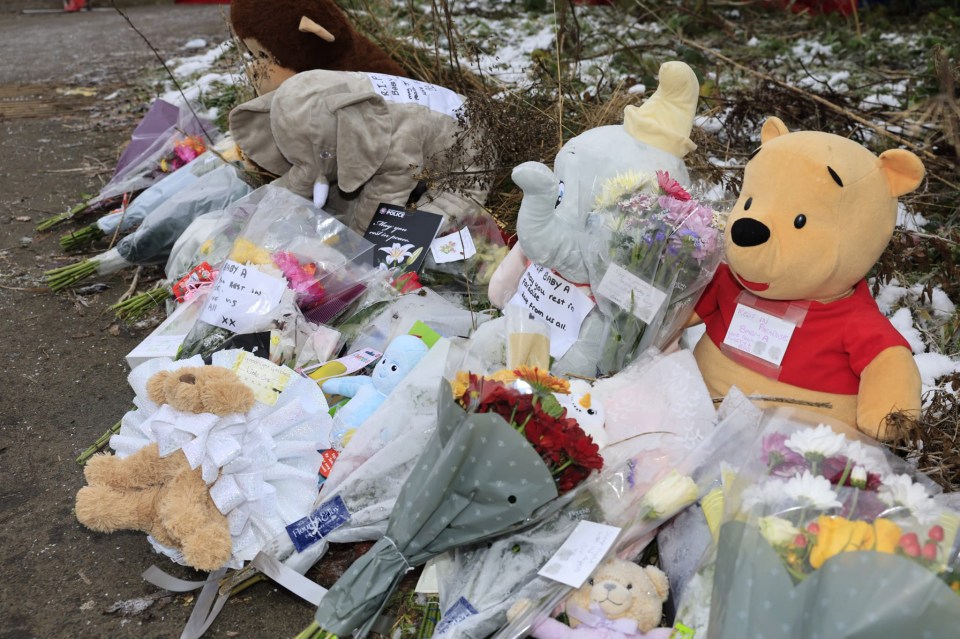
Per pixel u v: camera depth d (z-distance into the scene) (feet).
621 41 17.87
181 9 33.35
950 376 8.59
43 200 14.85
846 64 17.92
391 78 11.20
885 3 22.91
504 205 11.64
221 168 12.43
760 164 7.34
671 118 8.50
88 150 17.13
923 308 10.16
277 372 7.84
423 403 7.77
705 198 8.65
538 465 6.13
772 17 22.50
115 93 20.61
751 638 5.10
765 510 5.54
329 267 9.76
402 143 10.68
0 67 23.32
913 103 13.38
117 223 12.66
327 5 11.88
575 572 6.04
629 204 7.69
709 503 6.46
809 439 5.97
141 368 7.72
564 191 8.45
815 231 7.01
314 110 10.35
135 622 6.98
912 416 7.05
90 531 7.91
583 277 8.26
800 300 7.61
